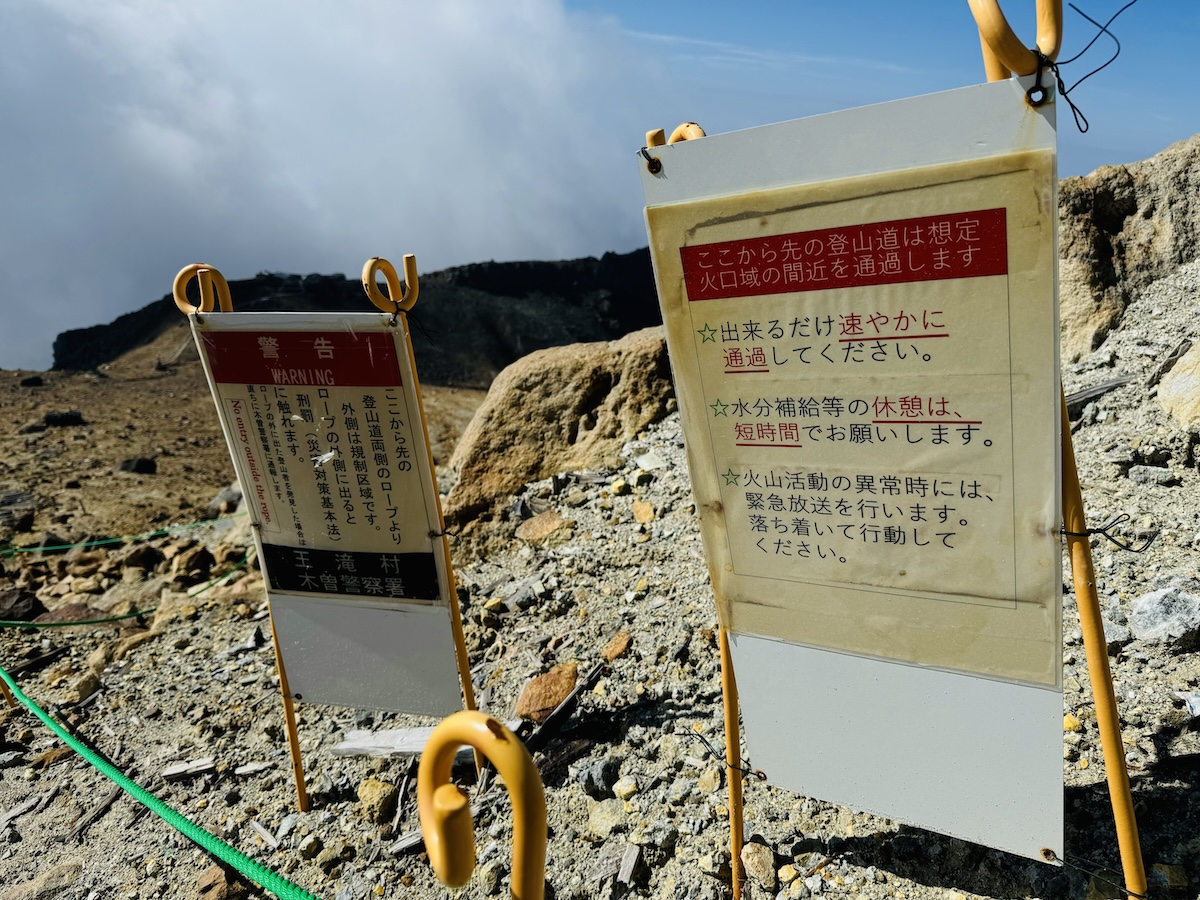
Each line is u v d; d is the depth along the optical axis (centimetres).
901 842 270
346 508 319
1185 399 423
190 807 387
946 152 179
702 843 295
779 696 251
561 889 299
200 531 945
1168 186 528
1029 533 200
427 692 338
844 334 205
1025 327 184
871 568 223
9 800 421
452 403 2866
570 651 419
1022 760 218
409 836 338
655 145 217
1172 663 302
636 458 579
